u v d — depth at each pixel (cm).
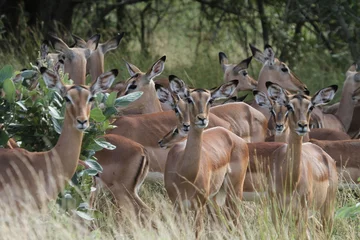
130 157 2159
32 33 4175
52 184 1706
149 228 1845
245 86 3328
